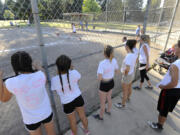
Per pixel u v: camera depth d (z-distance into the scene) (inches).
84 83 140.1
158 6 239.0
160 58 161.6
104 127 88.4
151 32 266.1
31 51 268.7
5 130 83.7
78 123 91.8
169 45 249.9
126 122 92.6
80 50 278.5
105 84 80.8
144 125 89.8
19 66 44.1
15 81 44.2
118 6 308.8
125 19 416.8
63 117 94.6
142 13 358.3
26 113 50.6
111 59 75.7
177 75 61.6
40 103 52.0
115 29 427.2
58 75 60.7
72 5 78.2
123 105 104.9
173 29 271.7
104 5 211.0
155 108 106.7
